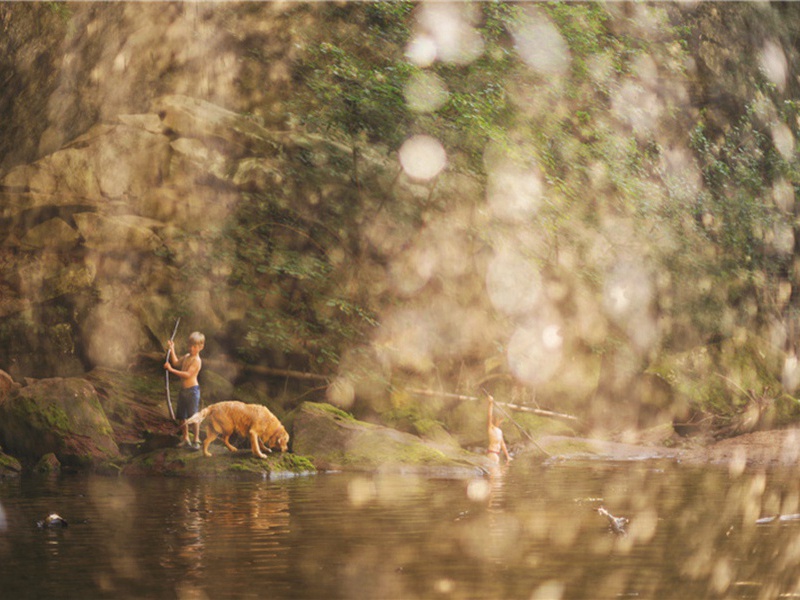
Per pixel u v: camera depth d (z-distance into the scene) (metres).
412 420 15.70
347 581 4.53
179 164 17.17
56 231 15.70
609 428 18.59
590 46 18.05
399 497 8.29
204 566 4.91
